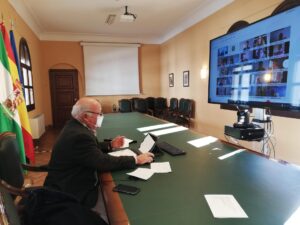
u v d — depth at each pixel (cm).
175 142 210
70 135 144
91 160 137
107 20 556
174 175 133
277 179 125
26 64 477
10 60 274
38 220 98
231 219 88
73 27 630
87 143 140
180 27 610
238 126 237
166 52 725
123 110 689
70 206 101
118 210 96
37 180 298
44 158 389
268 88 288
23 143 281
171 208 97
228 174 133
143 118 374
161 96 784
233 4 396
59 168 144
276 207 96
